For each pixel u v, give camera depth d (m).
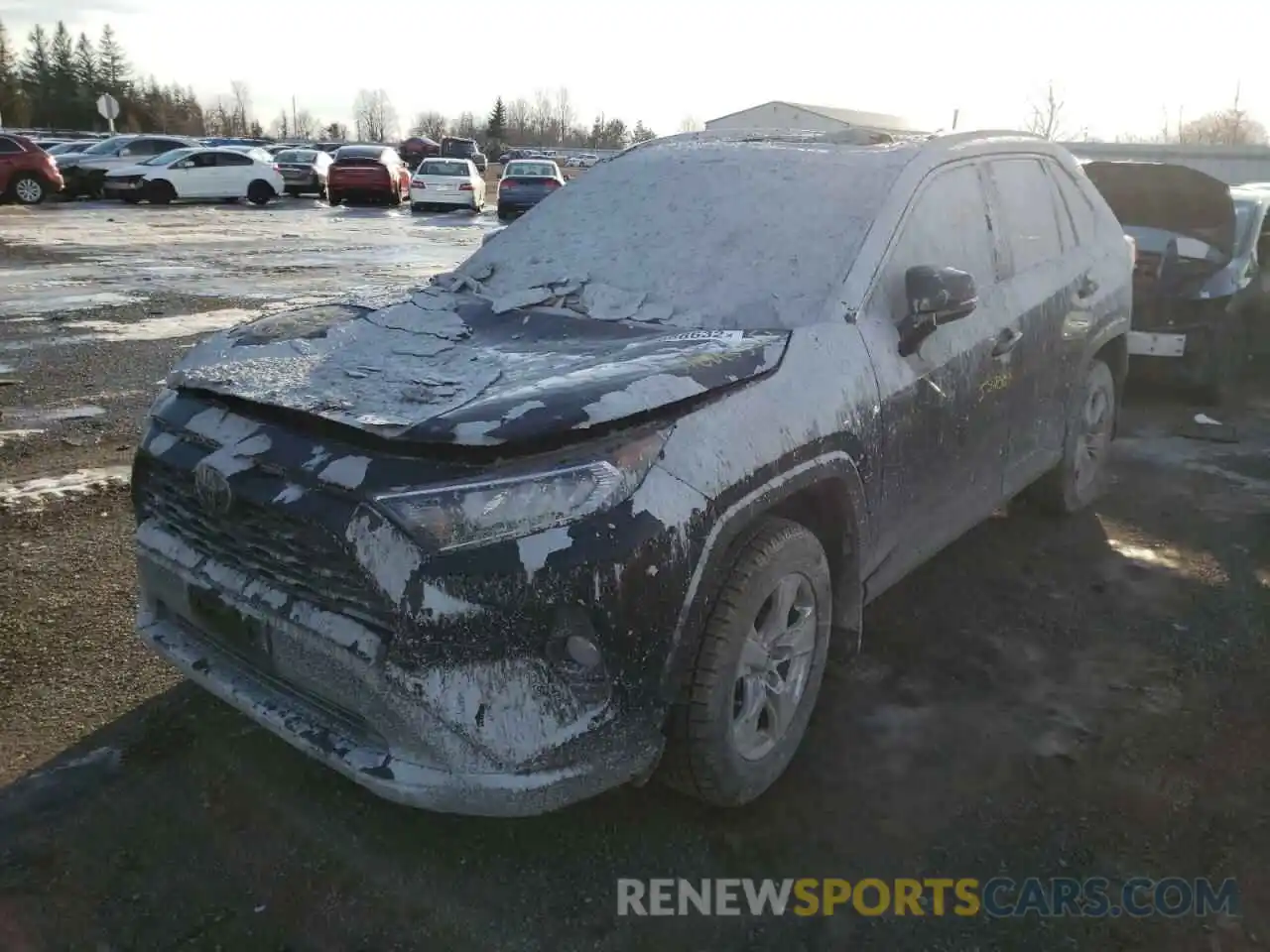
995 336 3.90
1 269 13.42
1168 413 7.59
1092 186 5.14
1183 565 4.73
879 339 3.29
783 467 2.78
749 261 3.47
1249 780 3.15
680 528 2.49
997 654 3.89
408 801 2.35
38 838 2.80
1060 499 5.09
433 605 2.28
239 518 2.58
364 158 29.39
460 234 21.34
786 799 3.04
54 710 3.38
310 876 2.70
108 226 20.20
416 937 2.51
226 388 2.77
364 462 2.42
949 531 3.88
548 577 2.32
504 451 2.36
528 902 2.63
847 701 3.55
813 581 3.01
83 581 4.29
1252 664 3.84
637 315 3.37
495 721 2.33
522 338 3.24
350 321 3.45
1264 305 8.14
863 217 3.50
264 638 2.57
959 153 3.98
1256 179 19.41
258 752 3.20
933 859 2.81
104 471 5.61
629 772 2.51
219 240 18.16
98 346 8.77
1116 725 3.43
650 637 2.47
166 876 2.68
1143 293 7.44
